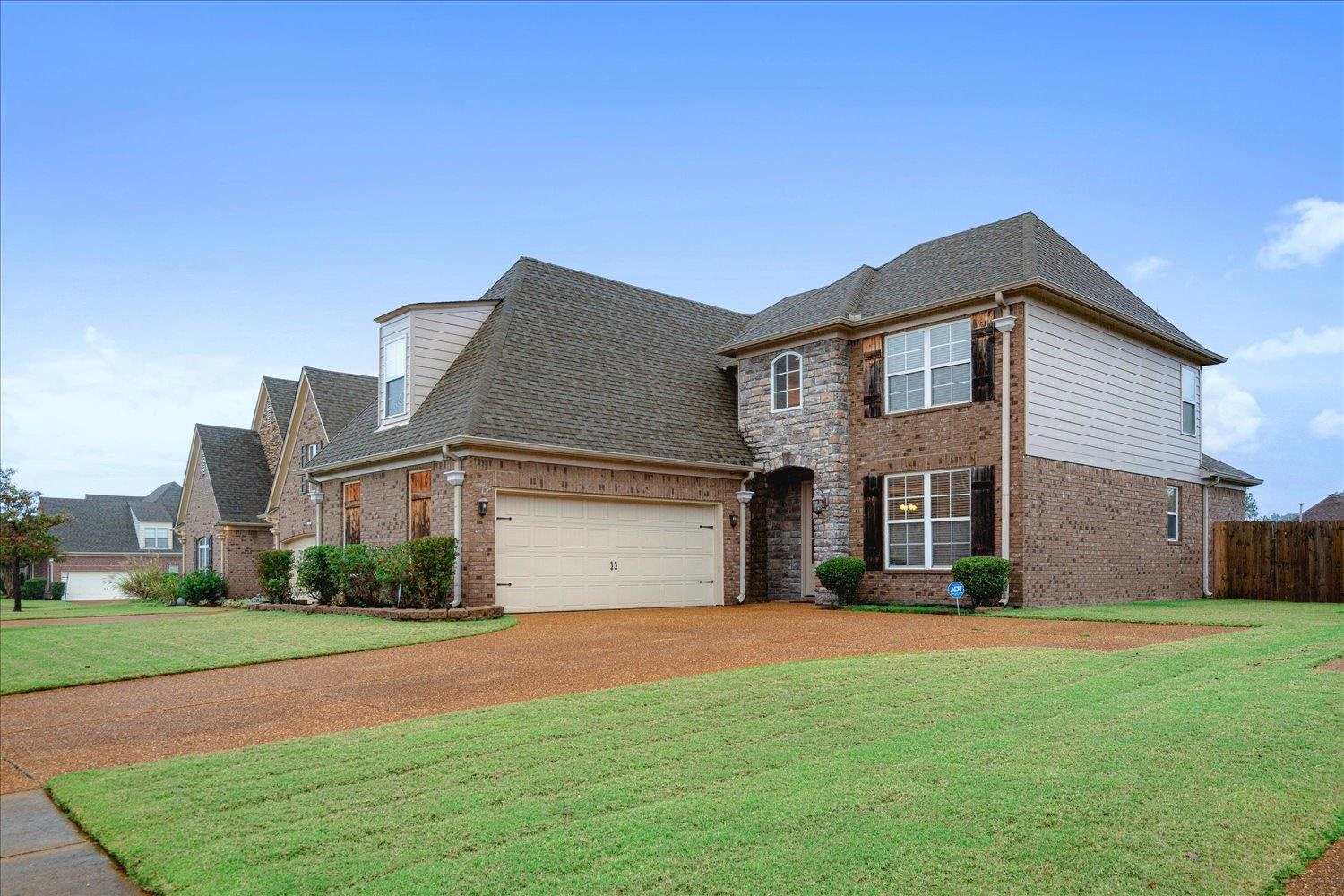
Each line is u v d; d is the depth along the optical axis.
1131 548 17.27
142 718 7.99
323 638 12.42
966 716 6.27
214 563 31.73
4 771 6.46
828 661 8.79
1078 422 15.98
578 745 5.89
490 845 4.22
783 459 18.56
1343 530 17.80
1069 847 3.89
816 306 18.86
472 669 9.60
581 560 17.00
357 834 4.46
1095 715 6.12
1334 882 3.64
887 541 16.69
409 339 18.30
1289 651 8.53
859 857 3.85
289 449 28.58
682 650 10.38
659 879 3.73
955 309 15.70
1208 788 4.59
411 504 17.44
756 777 5.05
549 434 16.44
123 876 4.37
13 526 29.22
